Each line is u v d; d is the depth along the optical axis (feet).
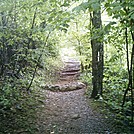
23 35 27.20
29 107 22.98
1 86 24.97
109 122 19.92
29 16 25.49
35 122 19.49
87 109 23.89
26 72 34.83
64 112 23.21
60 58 60.75
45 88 34.30
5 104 20.72
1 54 27.27
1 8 22.50
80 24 37.42
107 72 33.04
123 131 18.02
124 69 32.63
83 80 40.63
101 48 27.53
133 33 17.95
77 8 10.52
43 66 43.96
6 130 17.07
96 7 10.03
